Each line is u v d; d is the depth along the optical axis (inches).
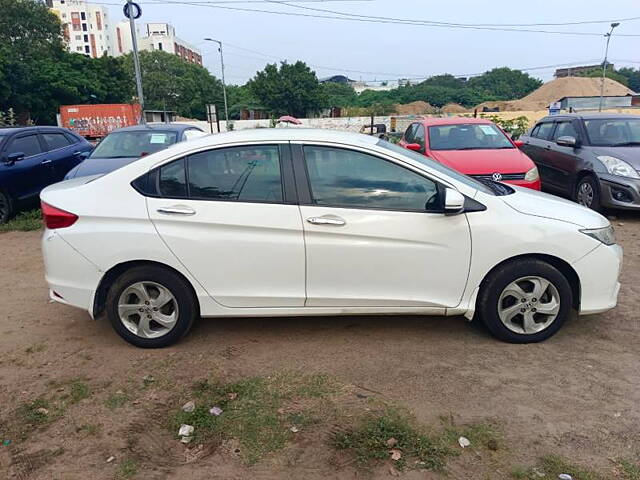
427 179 150.3
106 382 140.9
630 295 195.6
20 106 1978.3
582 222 153.8
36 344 164.6
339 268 149.6
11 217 354.3
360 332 167.3
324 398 130.8
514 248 148.9
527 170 303.4
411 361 148.4
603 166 318.7
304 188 149.6
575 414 122.5
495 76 4522.6
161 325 157.2
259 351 156.3
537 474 103.3
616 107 2541.8
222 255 149.1
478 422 120.1
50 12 2284.7
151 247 148.6
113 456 111.8
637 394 130.3
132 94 2731.3
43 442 117.0
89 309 154.2
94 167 319.9
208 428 120.2
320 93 3454.7
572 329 167.2
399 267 149.7
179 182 151.4
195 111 3636.8
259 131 160.1
